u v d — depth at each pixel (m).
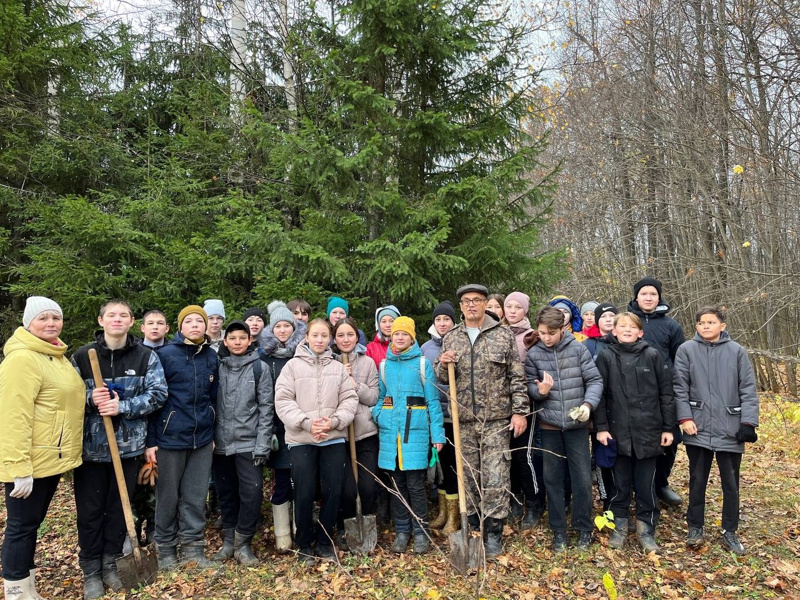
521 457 4.52
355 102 6.04
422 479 4.19
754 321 10.97
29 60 7.46
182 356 3.93
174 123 8.55
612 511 4.18
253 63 8.61
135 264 6.78
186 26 9.22
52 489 3.44
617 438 4.07
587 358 4.16
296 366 3.96
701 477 4.04
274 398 4.04
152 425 3.87
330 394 3.88
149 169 7.75
